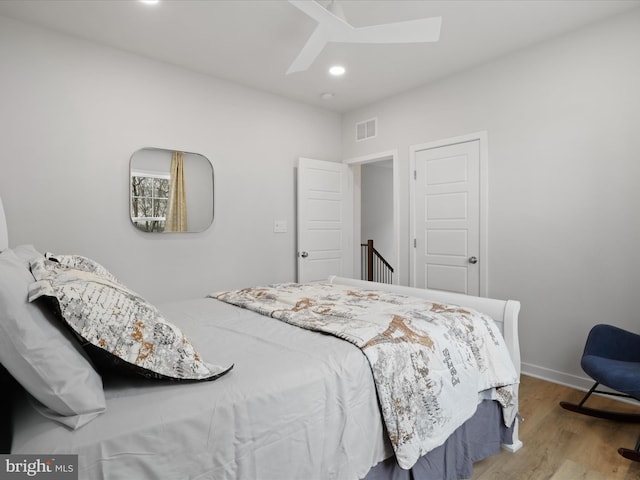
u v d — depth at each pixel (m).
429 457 1.50
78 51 2.80
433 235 3.68
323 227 4.30
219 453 0.95
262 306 2.01
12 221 2.56
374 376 1.30
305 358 1.26
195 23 2.62
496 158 3.19
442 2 2.37
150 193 3.16
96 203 2.89
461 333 1.66
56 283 0.96
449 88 3.52
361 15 2.51
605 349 2.24
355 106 4.37
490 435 1.76
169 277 3.28
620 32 2.51
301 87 3.79
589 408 2.29
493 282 3.22
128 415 0.88
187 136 3.37
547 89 2.86
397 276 4.02
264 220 3.91
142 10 2.46
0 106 2.51
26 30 2.60
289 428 1.08
